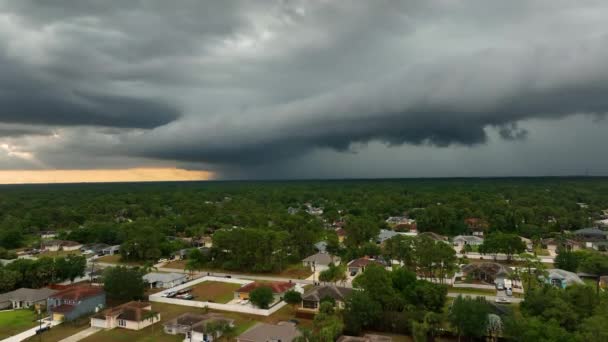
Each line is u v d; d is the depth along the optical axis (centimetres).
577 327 7738
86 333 9212
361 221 19425
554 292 8981
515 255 16712
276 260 15250
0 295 11350
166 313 10469
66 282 13488
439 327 8506
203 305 10944
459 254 17275
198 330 8719
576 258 14112
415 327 8294
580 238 19375
